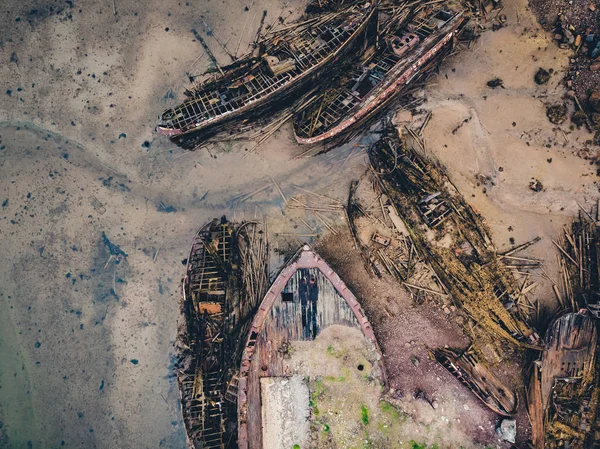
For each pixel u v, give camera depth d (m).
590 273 15.92
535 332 15.50
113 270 16.91
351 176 16.83
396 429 14.68
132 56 17.39
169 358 16.53
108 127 17.25
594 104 15.98
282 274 14.85
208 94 16.91
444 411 15.08
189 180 17.08
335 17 16.75
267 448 14.41
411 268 16.28
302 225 16.70
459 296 16.11
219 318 16.25
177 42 17.39
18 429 16.64
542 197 16.33
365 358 14.57
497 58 16.62
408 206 16.47
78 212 17.08
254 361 14.62
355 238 16.50
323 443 14.42
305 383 14.53
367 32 16.84
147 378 16.52
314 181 16.89
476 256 16.30
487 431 15.02
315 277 14.82
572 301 15.83
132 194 17.09
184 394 16.14
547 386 15.30
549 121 16.34
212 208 16.95
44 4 17.55
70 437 16.52
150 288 16.77
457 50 16.77
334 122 16.03
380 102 16.05
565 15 16.27
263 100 16.03
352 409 14.51
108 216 17.05
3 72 17.48
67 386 16.67
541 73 16.31
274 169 16.95
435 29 16.34
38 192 17.19
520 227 16.33
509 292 16.09
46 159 17.25
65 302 16.91
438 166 16.58
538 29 16.47
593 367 15.48
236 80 16.75
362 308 15.41
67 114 17.31
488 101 16.59
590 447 15.43
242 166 17.03
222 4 17.45
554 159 16.30
